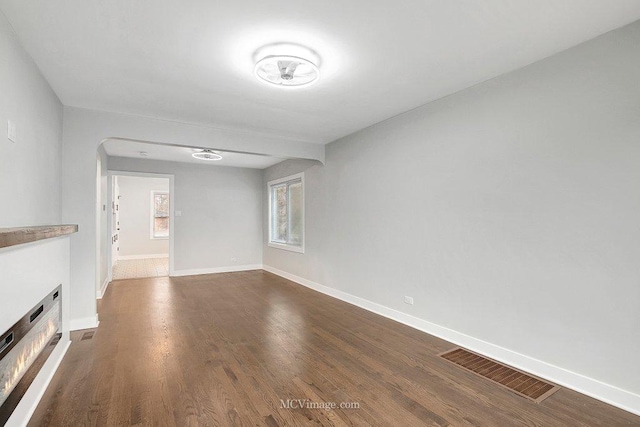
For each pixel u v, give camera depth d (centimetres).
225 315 394
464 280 302
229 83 288
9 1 181
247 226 739
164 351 286
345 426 185
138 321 369
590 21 201
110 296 486
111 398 210
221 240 709
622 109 207
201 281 603
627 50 205
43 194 273
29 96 238
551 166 240
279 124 411
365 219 427
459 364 265
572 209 229
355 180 446
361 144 434
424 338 322
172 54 239
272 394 218
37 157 257
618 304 208
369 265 419
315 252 538
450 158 315
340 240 475
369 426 186
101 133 356
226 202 714
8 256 157
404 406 206
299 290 532
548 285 242
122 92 307
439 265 326
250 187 744
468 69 263
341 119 392
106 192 580
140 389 222
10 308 159
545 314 244
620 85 208
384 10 189
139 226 959
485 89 285
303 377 241
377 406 205
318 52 236
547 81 243
